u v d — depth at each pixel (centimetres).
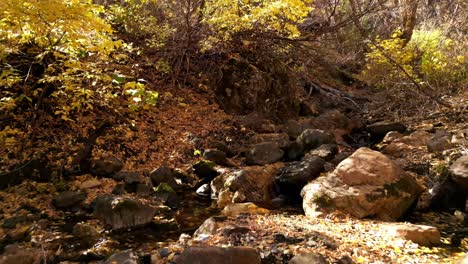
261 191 666
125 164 717
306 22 1405
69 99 741
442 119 1002
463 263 367
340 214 550
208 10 924
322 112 1168
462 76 1181
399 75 1192
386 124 988
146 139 797
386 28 1720
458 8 1806
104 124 772
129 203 541
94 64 672
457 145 788
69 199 584
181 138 837
